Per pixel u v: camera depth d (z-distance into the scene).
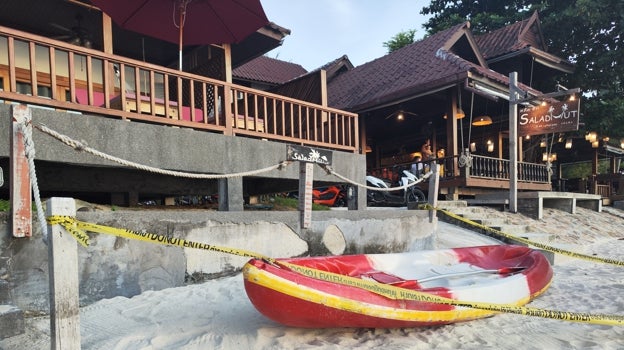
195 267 5.56
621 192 20.56
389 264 5.35
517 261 6.10
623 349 3.87
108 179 6.53
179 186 7.44
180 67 7.43
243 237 6.02
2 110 4.48
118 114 5.37
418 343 3.92
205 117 6.24
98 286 4.75
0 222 4.18
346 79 18.09
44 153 4.69
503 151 18.03
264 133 6.89
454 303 3.67
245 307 4.68
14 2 7.99
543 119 12.40
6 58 7.86
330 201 12.30
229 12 7.93
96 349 3.60
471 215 11.25
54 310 2.77
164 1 7.57
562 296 5.92
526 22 17.11
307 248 6.71
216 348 3.64
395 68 15.77
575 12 17.28
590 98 18.75
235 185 6.39
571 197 14.58
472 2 23.02
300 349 3.67
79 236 2.81
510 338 4.14
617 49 17.58
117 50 10.52
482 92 12.34
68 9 8.32
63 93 8.51
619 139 19.92
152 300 4.80
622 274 7.58
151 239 3.06
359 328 4.25
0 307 3.80
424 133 17.25
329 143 7.86
